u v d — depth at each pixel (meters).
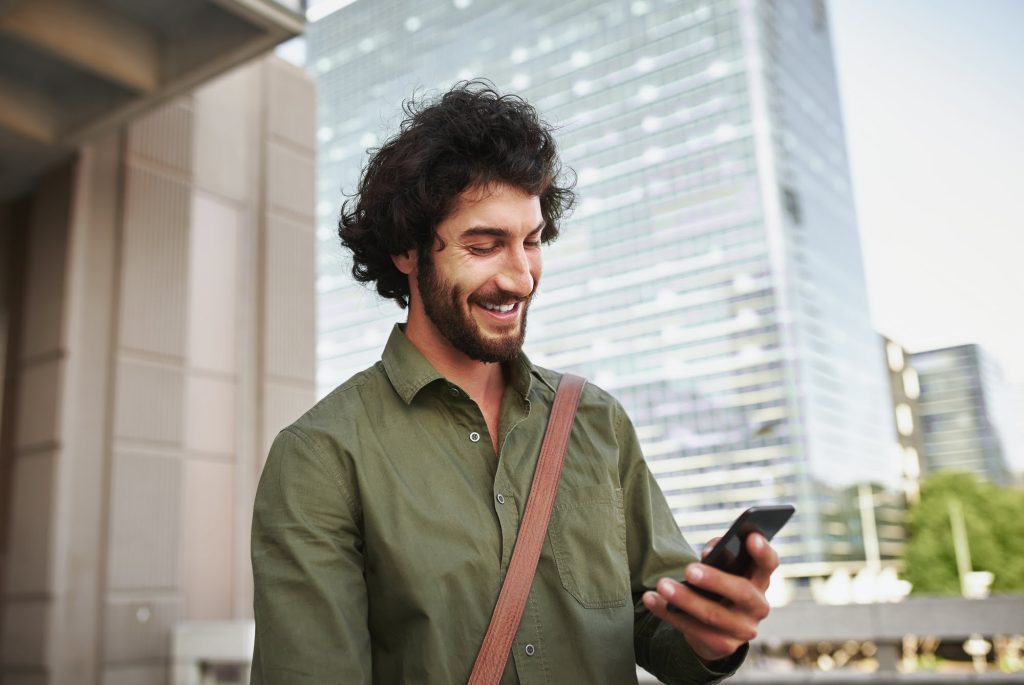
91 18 6.80
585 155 72.44
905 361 99.81
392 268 1.26
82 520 7.40
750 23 71.38
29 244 8.22
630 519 1.17
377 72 78.50
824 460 63.53
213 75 6.99
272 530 0.99
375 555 0.99
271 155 9.48
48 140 7.69
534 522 1.02
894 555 65.12
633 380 66.12
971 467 96.44
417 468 1.03
